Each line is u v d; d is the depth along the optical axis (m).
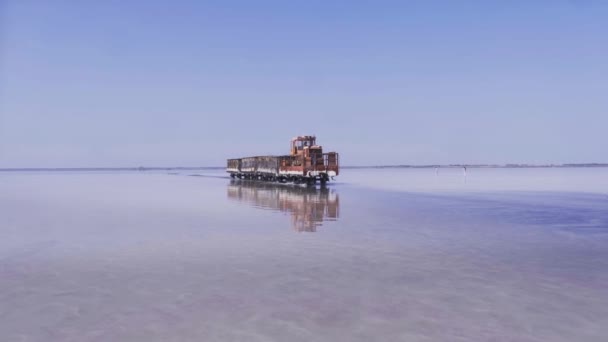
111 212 23.69
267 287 8.98
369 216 21.25
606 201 30.30
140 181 77.81
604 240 14.46
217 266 10.86
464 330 6.66
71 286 9.14
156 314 7.39
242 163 73.69
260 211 23.77
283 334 6.50
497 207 25.88
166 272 10.27
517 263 11.07
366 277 9.74
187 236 15.44
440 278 9.63
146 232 16.39
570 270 10.33
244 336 6.43
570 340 6.29
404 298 8.23
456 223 18.66
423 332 6.58
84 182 74.56
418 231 16.44
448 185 56.56
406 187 50.62
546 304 7.85
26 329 6.78
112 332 6.62
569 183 62.75
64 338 6.41
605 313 7.38
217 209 25.00
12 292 8.73
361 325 6.86
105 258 11.87
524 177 97.06
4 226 18.19
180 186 55.75
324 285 9.12
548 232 16.17
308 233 16.03
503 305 7.80
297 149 49.56
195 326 6.85
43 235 15.80
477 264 10.97
